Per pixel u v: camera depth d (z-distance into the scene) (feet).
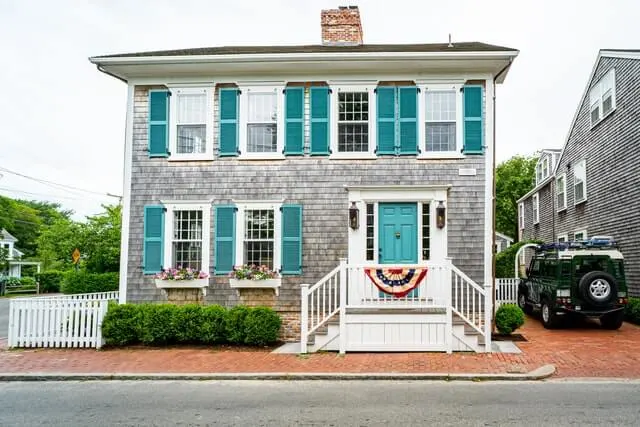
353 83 42.16
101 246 83.35
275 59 40.81
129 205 42.68
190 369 29.96
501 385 26.43
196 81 43.16
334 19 49.85
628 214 54.13
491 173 40.63
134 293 41.86
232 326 36.45
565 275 44.47
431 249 40.22
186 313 37.04
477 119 40.96
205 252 41.83
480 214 40.34
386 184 41.24
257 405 23.03
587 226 66.54
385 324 34.76
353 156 41.60
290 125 42.19
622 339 39.40
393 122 41.65
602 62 61.31
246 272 40.50
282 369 29.76
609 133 59.31
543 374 27.66
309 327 39.78
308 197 41.65
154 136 42.88
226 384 27.37
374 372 28.76
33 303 37.45
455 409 21.94
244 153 42.42
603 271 44.70
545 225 88.48
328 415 21.27
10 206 190.90
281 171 42.04
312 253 41.04
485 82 41.45
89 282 67.51
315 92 42.19
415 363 30.96
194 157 42.63
